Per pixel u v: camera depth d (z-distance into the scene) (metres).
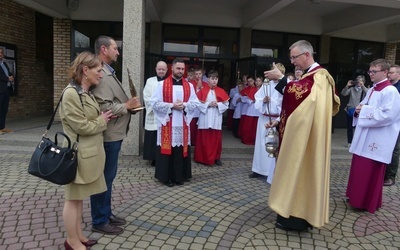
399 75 5.45
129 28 6.16
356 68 11.19
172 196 4.49
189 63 10.07
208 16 9.75
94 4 9.50
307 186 3.45
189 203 4.28
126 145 6.41
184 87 4.86
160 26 9.58
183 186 4.92
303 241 3.42
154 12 8.47
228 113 9.84
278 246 3.30
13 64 9.49
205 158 6.15
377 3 6.97
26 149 6.60
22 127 8.44
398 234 3.69
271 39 10.36
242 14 9.77
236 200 4.47
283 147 3.46
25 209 3.86
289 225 3.57
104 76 3.10
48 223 3.54
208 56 10.04
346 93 8.09
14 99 9.65
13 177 4.96
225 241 3.35
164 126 4.78
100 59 2.84
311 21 10.41
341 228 3.78
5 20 9.05
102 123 2.79
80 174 2.71
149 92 5.69
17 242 3.14
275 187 3.50
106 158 3.22
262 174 5.39
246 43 9.98
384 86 4.18
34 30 10.44
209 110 5.99
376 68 4.23
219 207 4.20
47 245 3.11
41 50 10.98
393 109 3.97
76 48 9.75
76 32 9.73
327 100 3.46
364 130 4.22
